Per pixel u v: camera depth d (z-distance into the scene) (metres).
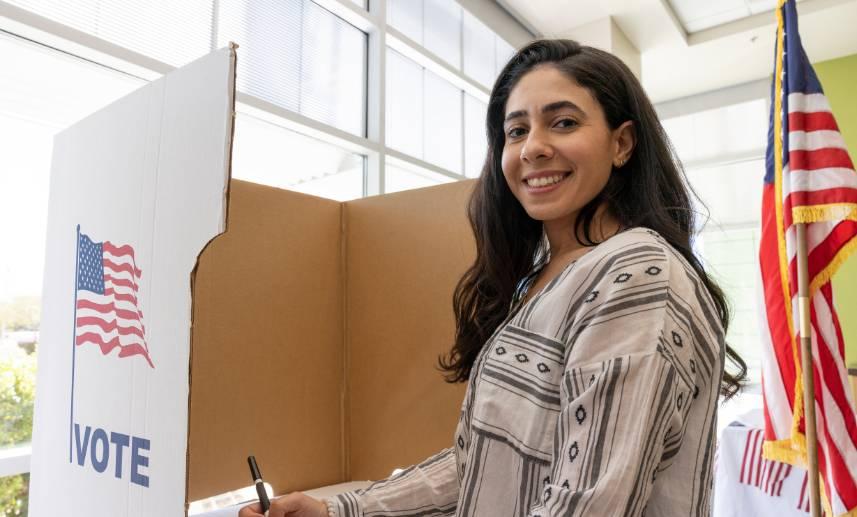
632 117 0.79
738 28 4.74
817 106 1.72
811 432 1.53
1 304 1.66
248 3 2.49
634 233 0.68
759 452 2.02
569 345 0.63
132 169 0.81
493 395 0.70
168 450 0.67
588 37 4.48
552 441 0.63
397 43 3.25
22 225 1.73
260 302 1.47
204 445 1.34
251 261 1.46
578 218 0.80
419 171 3.38
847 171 1.63
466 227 1.48
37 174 1.77
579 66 0.77
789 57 1.78
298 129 2.61
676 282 0.63
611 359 0.58
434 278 1.54
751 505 2.02
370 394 1.64
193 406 1.32
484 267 0.97
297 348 1.56
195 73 0.71
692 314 0.62
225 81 0.66
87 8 1.91
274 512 0.84
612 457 0.54
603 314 0.60
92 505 0.81
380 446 1.61
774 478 1.96
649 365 0.57
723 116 5.63
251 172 2.47
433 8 3.66
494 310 0.95
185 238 0.68
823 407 1.62
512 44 4.34
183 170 0.71
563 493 0.54
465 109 3.92
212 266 1.37
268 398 1.48
